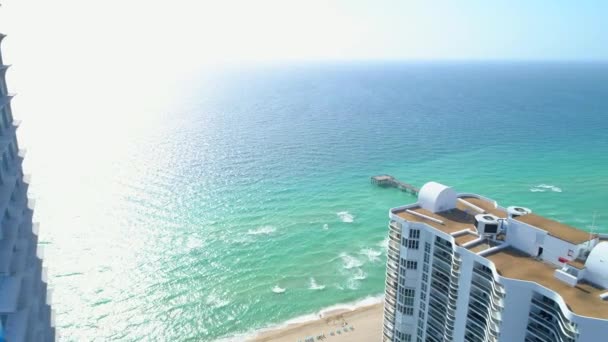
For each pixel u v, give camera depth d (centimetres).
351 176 17975
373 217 14100
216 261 11325
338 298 9988
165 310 9475
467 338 5491
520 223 5278
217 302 9769
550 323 4509
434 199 6344
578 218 14238
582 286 4512
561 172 18512
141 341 8619
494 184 17238
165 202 14812
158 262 11206
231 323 9156
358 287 10394
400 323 6588
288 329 8931
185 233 12700
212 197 15300
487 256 5159
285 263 11319
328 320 9181
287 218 13850
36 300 4253
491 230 5509
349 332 8788
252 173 17962
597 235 5094
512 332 4800
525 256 5181
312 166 19075
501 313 4762
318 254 11762
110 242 12044
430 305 6141
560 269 4825
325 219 13838
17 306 3578
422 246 6088
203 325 9088
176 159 19525
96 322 9050
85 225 12950
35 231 4912
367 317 9281
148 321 9138
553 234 4988
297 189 16325
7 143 3706
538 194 16188
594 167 19050
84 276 10494
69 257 11256
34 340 3900
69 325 8919
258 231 12912
